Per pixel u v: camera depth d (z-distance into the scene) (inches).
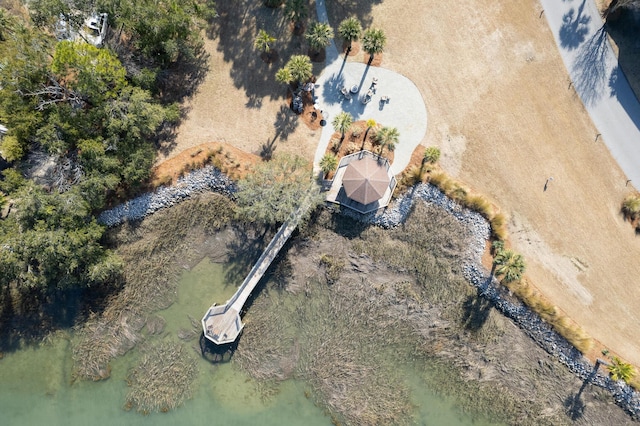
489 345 2042.3
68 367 2071.9
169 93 2050.9
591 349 1980.8
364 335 2066.9
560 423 2012.8
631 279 1991.9
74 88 1779.0
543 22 2016.5
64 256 1811.0
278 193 1900.8
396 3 2039.9
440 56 2023.9
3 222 1780.3
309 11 2041.1
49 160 1975.9
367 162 1934.1
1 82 1704.0
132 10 1739.7
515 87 2016.5
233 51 2053.4
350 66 2025.1
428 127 2023.9
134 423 2066.9
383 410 2054.6
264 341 2064.5
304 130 2034.9
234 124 2047.2
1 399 2068.2
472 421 2057.1
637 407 1967.3
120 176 1951.3
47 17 1774.1
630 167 1996.8
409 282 2062.0
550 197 2006.6
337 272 2059.5
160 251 2066.9
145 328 2074.3
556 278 2010.3
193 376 2071.9
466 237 2018.9
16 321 2062.0
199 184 2048.5
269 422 2071.9
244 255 2071.9
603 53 2005.4
